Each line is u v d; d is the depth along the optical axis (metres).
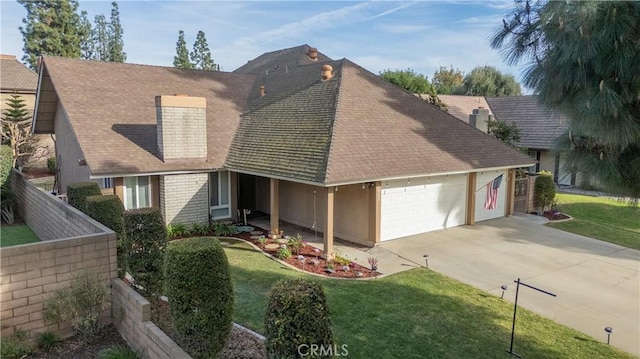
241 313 8.63
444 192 17.08
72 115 16.14
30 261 6.65
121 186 14.79
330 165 13.11
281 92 20.78
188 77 21.67
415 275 11.83
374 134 15.80
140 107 18.06
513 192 19.80
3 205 16.30
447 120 19.59
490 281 11.53
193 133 16.20
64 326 7.02
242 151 17.05
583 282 11.57
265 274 11.48
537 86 4.52
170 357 5.50
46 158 30.94
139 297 6.62
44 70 18.33
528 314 9.51
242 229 16.41
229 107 20.66
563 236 16.28
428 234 16.36
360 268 12.43
